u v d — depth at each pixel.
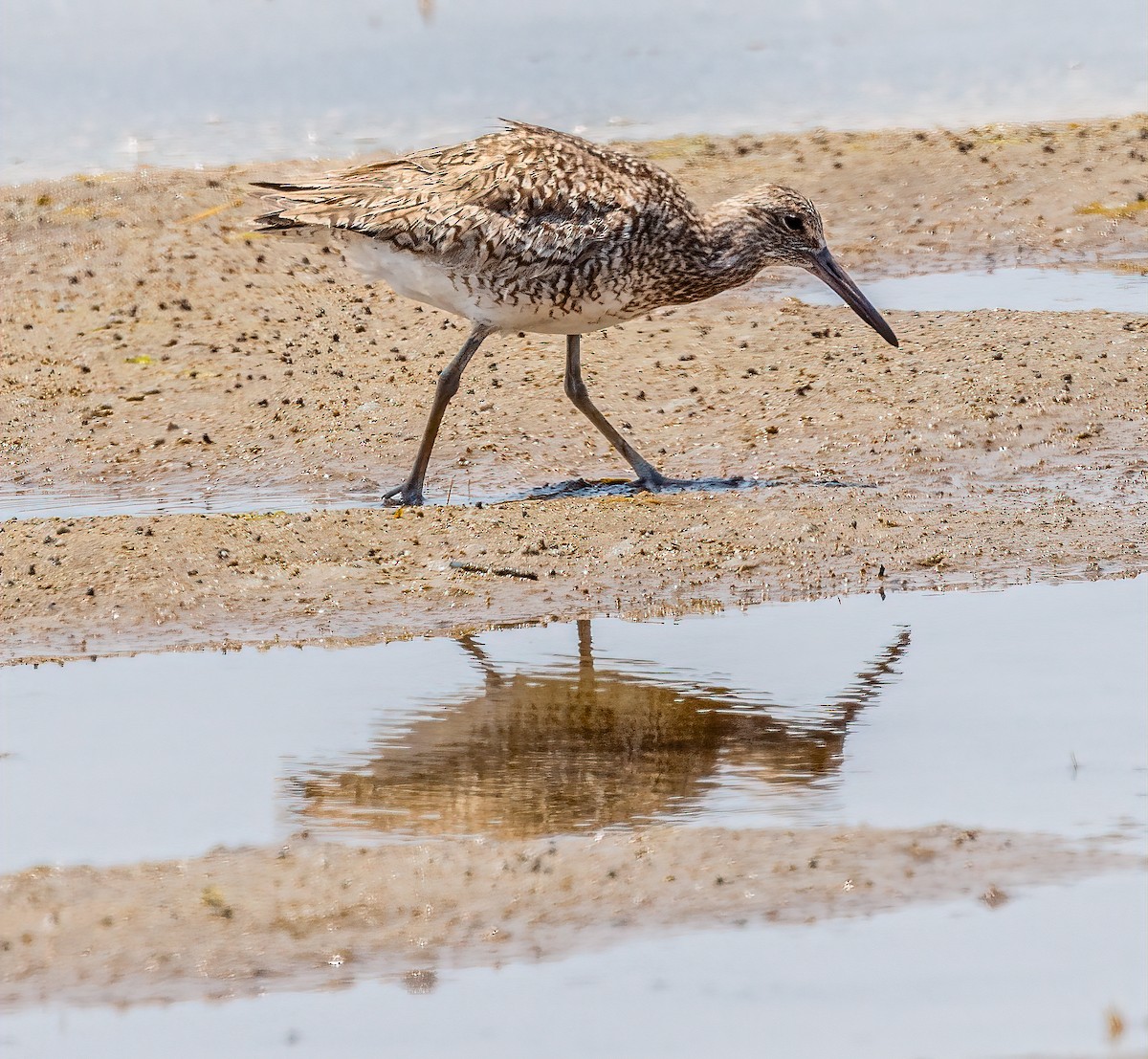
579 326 14.61
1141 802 9.35
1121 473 14.93
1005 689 10.97
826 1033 7.37
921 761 9.91
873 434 15.83
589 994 7.66
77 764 10.01
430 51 31.00
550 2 33.59
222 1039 7.36
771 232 14.87
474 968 7.86
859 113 27.73
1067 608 12.34
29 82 28.78
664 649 11.82
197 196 23.17
